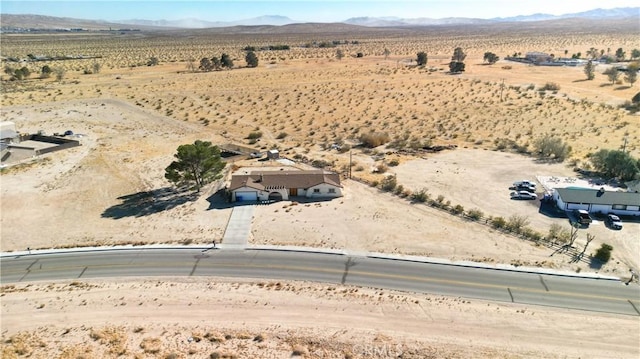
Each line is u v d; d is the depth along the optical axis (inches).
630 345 1422.2
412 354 1385.3
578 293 1672.0
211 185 2748.5
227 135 3750.0
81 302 1653.5
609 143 3299.7
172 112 4456.2
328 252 1972.2
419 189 2613.2
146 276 1815.9
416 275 1796.3
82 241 2101.4
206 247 2027.6
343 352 1392.7
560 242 2021.4
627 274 1788.9
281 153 3289.9
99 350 1402.6
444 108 4421.8
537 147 3240.7
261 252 1983.3
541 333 1476.4
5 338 1469.0
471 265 1855.3
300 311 1590.8
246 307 1615.4
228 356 1366.9
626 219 2237.9
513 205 2407.7
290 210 2380.7
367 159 3137.3
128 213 2390.5
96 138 3698.3
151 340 1444.4
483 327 1503.4
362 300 1646.2
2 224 2273.6
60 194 2640.3
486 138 3531.0
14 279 1806.1
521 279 1758.1
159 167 3058.6
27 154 3265.3
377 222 2237.9
